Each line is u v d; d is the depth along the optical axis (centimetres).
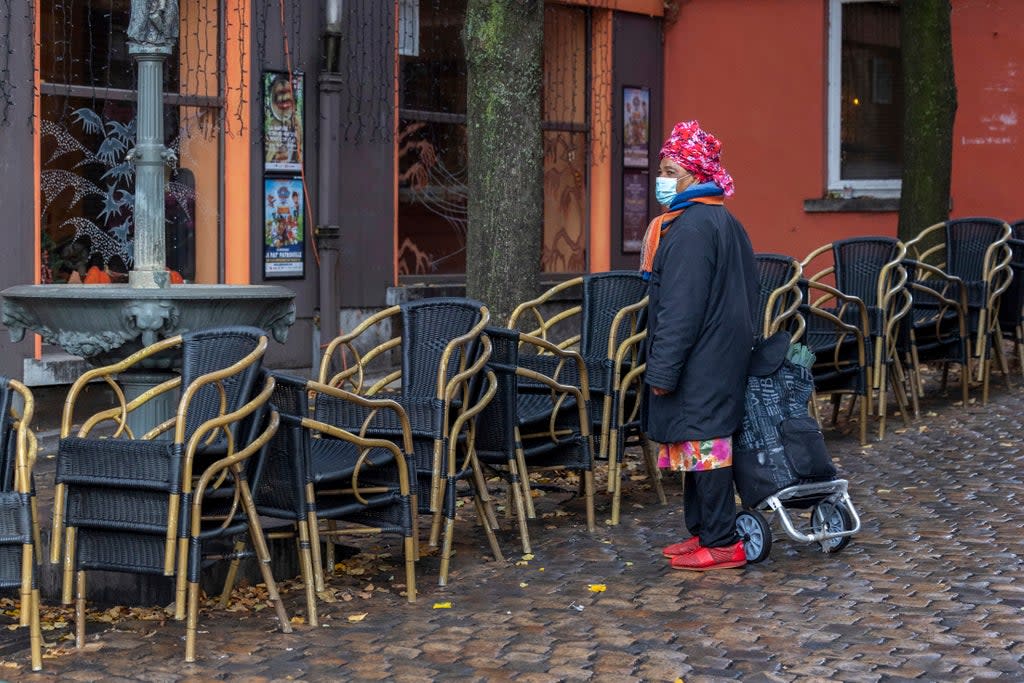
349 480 610
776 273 945
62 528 582
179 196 1162
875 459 901
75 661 515
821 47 1580
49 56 1070
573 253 1543
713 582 618
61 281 1081
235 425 549
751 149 1617
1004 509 752
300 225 1241
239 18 1188
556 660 512
